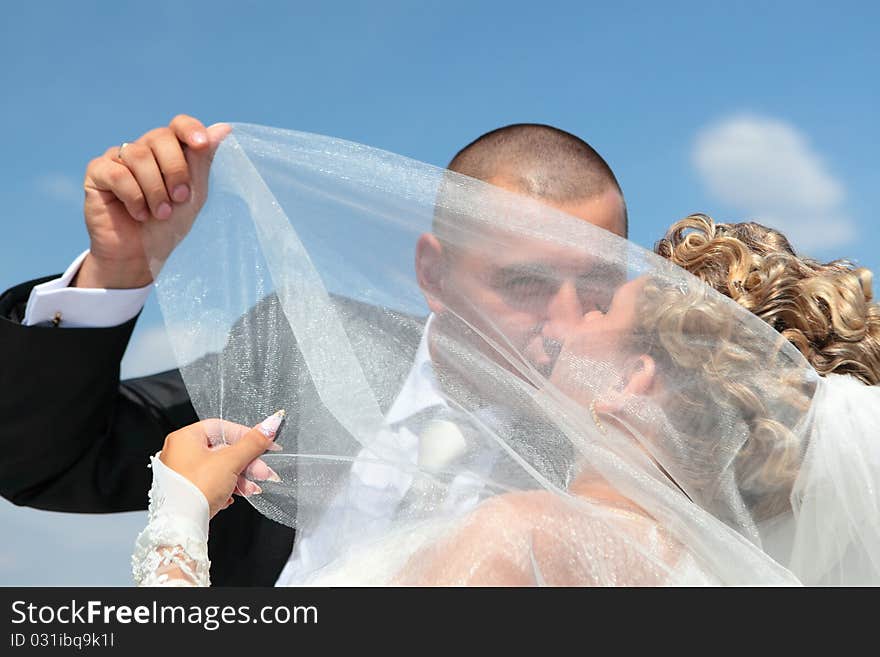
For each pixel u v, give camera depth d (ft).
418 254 5.71
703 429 4.95
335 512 5.47
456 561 4.46
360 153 6.07
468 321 5.26
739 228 6.13
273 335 6.01
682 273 5.32
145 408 8.55
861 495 4.93
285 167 6.08
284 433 5.73
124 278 6.97
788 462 4.93
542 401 4.97
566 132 5.98
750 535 4.91
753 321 5.19
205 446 5.73
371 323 5.61
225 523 8.50
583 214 5.61
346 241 5.83
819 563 5.00
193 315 6.07
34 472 7.74
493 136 5.94
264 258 6.07
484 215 5.38
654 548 4.49
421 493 5.03
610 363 5.04
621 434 4.89
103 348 7.22
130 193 6.04
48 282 7.23
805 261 5.93
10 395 7.22
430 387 5.32
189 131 6.00
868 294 5.70
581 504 4.57
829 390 5.10
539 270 5.21
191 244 6.13
